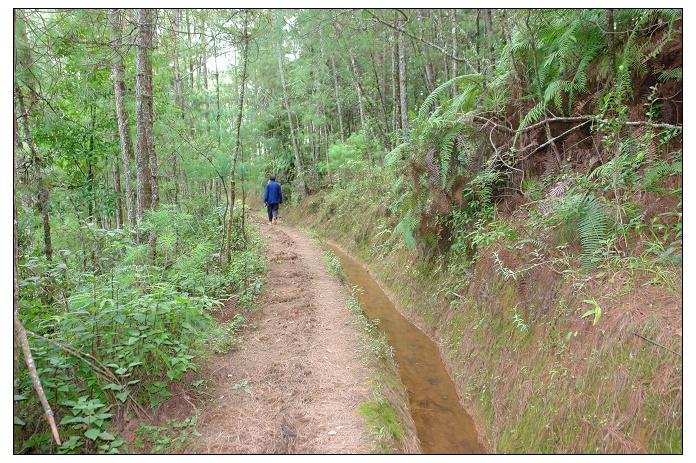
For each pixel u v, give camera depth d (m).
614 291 3.37
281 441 3.13
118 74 7.99
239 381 4.00
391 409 3.80
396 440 3.38
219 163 7.75
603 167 3.87
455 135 5.67
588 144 4.85
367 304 7.54
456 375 4.84
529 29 4.78
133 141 10.15
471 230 5.95
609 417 2.86
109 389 3.35
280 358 4.45
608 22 4.33
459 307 5.55
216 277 6.15
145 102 6.91
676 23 3.98
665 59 4.07
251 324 5.30
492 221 5.43
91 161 9.56
